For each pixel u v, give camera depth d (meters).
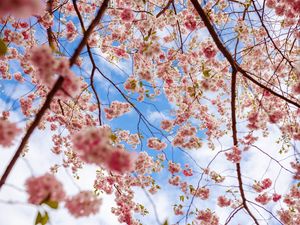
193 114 7.04
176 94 6.78
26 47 6.28
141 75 5.12
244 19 5.68
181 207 6.27
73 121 6.26
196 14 6.12
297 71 5.35
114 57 6.57
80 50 2.49
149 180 6.36
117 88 5.34
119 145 4.20
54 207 2.25
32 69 6.27
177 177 6.48
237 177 5.67
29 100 6.64
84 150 2.25
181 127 6.35
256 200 6.32
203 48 6.07
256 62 6.78
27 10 2.02
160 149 6.17
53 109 6.57
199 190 6.32
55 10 5.73
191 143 6.25
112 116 6.09
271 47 6.71
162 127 6.43
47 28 5.61
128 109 6.12
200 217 6.18
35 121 2.13
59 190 2.17
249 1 5.62
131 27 6.45
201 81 5.81
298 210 6.27
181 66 6.29
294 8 5.30
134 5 6.28
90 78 5.16
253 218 5.38
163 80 6.43
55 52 2.64
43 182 2.13
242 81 6.80
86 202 2.29
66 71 2.31
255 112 5.93
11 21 5.76
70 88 2.39
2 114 4.41
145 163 5.20
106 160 2.25
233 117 5.35
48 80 2.40
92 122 6.41
